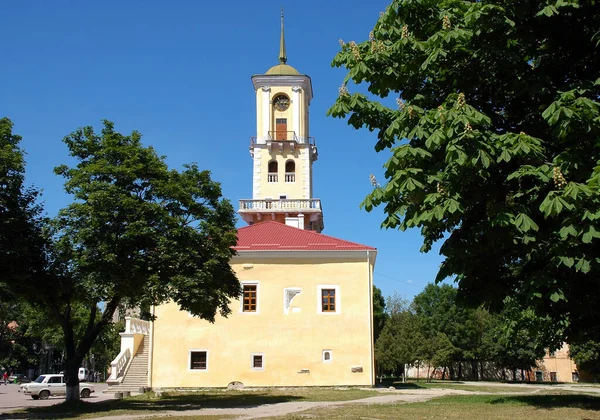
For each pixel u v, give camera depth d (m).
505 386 41.78
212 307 24.62
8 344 74.19
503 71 12.24
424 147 12.09
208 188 25.56
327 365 33.97
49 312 27.08
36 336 68.44
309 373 33.84
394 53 12.73
